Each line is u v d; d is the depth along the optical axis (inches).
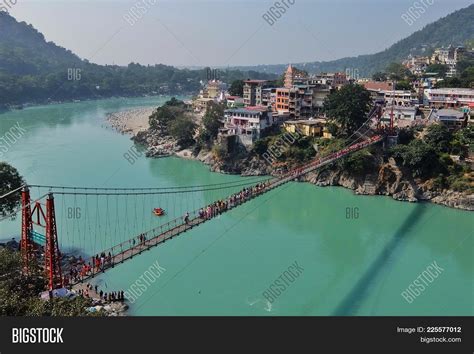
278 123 4087.1
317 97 4323.3
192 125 4552.2
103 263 1664.6
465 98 4050.2
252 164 3762.3
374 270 2122.3
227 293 1893.5
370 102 3769.7
